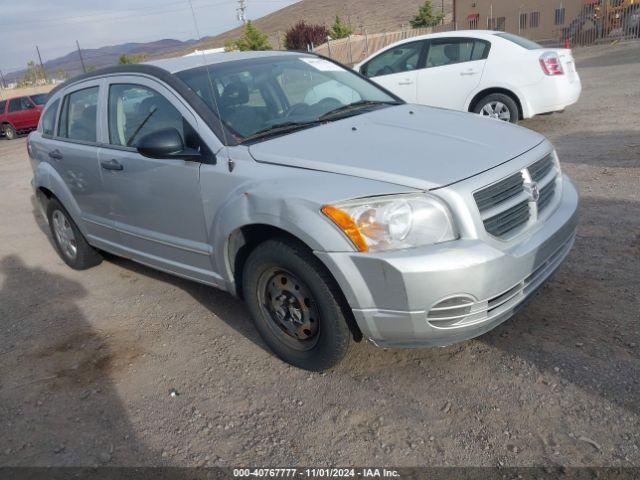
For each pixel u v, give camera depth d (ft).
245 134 11.50
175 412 10.33
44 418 10.64
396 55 31.19
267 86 13.04
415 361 10.80
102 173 14.08
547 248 9.91
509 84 27.40
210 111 11.73
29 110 72.74
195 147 11.55
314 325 10.36
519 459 8.23
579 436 8.48
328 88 13.99
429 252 8.70
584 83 43.55
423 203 8.91
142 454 9.38
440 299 8.70
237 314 13.67
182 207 12.03
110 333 13.61
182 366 11.77
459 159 9.79
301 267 9.75
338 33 149.48
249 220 10.21
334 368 10.93
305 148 10.57
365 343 11.53
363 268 8.93
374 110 13.09
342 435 9.19
